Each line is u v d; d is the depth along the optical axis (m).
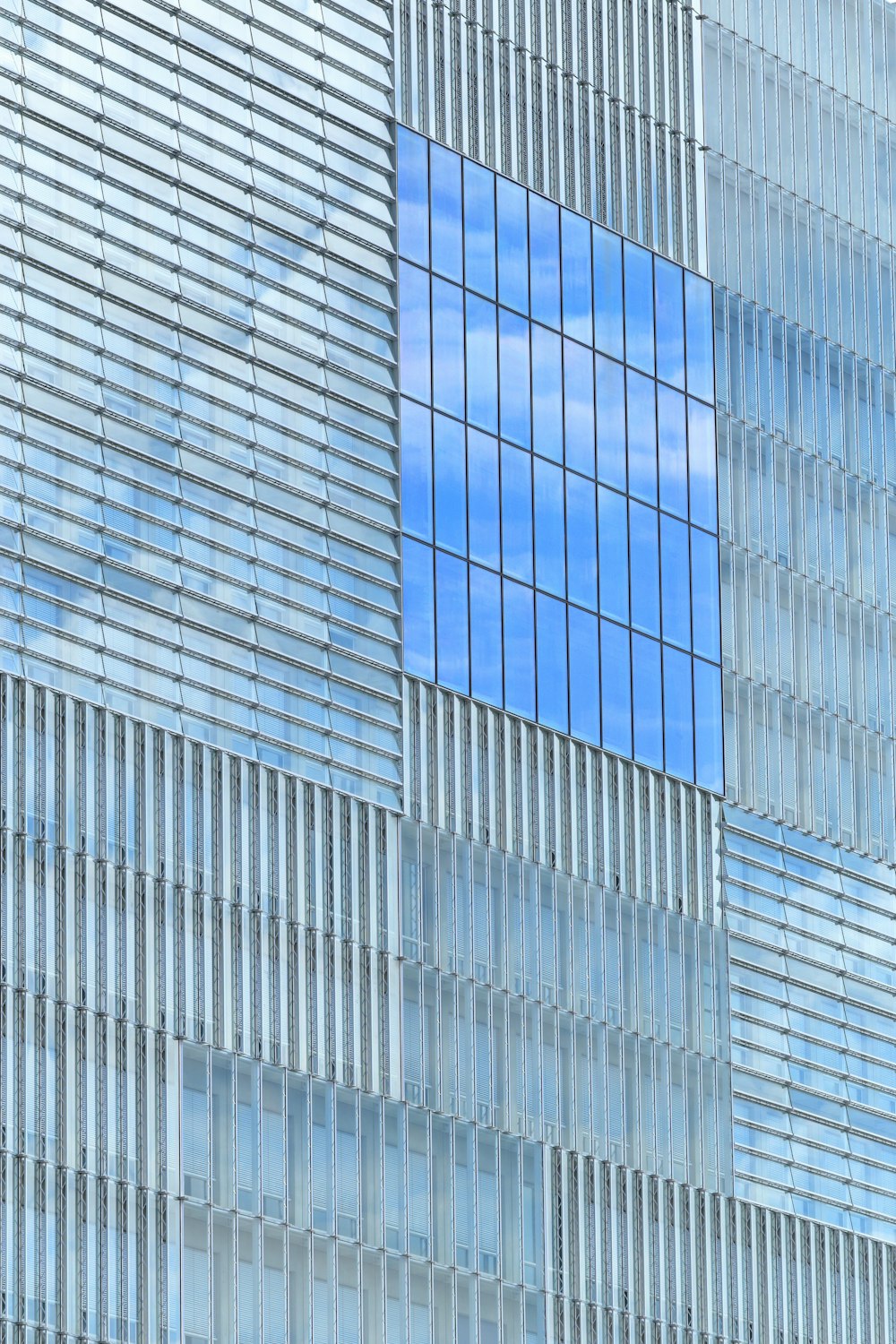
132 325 89.25
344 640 94.06
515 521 100.50
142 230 90.12
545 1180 96.25
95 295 88.50
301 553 93.25
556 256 104.00
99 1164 82.62
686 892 104.50
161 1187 84.12
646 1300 98.69
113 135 89.75
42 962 82.50
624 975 101.06
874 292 118.44
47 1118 81.62
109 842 85.00
